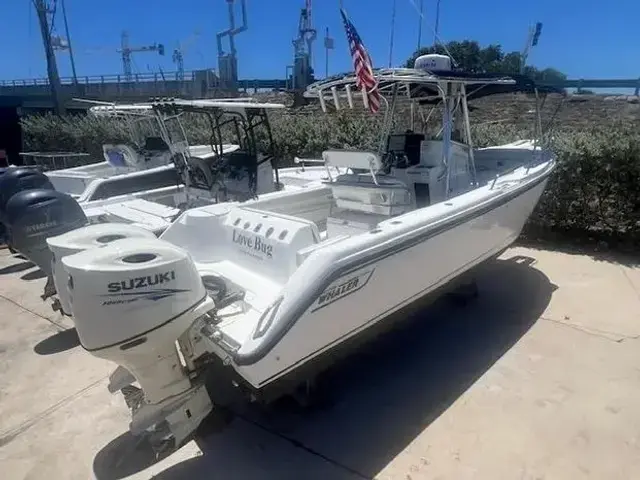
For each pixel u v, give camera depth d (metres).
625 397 3.06
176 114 5.07
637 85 9.92
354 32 3.49
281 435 2.86
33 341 4.10
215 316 2.67
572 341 3.75
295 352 2.50
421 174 4.20
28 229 3.95
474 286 4.38
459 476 2.49
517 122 8.29
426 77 3.64
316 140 8.41
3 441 2.89
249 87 16.06
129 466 2.66
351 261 2.58
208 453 2.73
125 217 4.82
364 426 2.90
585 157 5.79
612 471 2.49
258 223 3.28
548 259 5.66
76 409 3.16
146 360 2.38
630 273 5.15
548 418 2.89
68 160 12.11
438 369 3.45
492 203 3.78
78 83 20.08
